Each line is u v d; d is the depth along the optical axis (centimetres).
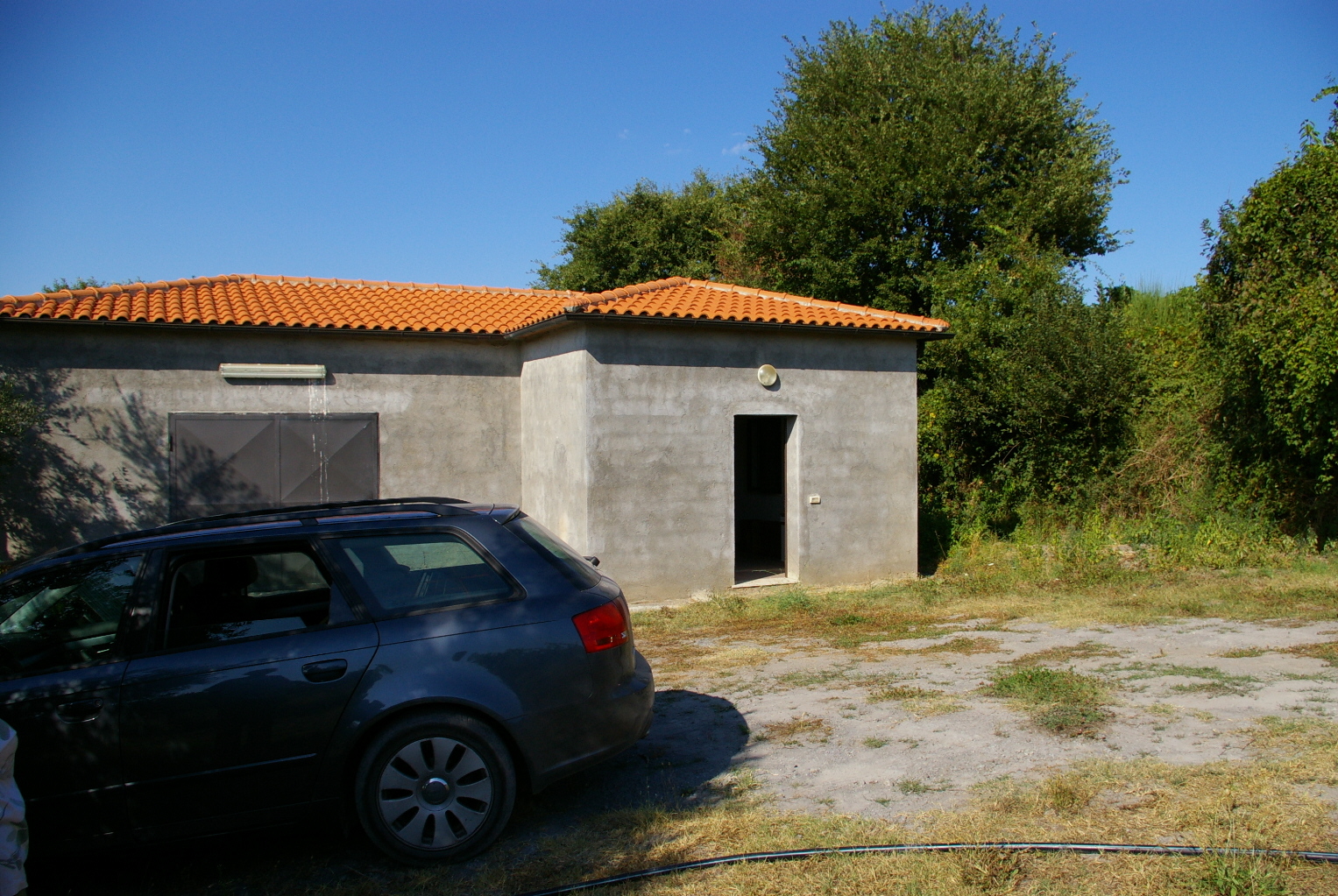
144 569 379
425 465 1221
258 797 363
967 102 2003
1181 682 581
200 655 366
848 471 1197
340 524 405
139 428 1081
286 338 1149
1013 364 1545
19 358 1035
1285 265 1177
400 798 372
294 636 376
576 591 414
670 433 1093
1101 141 2089
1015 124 2030
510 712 379
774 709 579
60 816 348
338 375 1176
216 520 416
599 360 1057
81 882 371
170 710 356
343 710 368
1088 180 1975
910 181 1944
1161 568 1124
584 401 1051
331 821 375
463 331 1214
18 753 345
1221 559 1139
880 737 503
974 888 318
